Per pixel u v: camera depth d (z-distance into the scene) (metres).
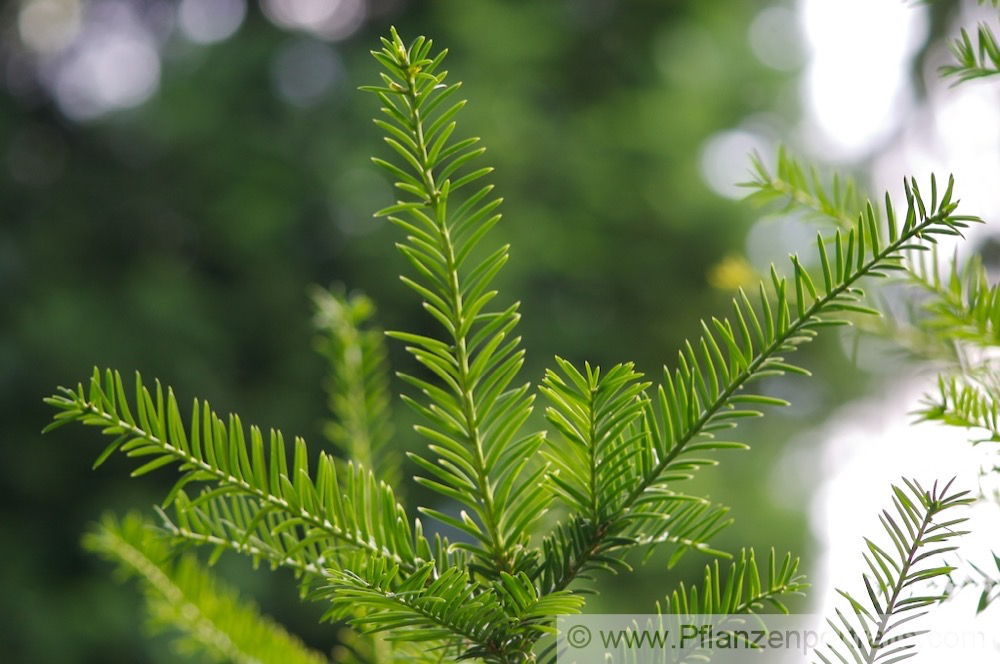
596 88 6.84
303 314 6.06
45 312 5.78
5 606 5.40
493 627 0.45
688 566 3.87
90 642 5.39
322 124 6.25
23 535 5.64
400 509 0.51
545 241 5.94
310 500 0.50
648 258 6.29
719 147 6.74
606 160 6.23
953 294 0.67
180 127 6.16
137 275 6.01
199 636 0.75
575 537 0.48
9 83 6.65
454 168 0.43
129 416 0.48
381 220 6.04
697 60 6.78
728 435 5.66
